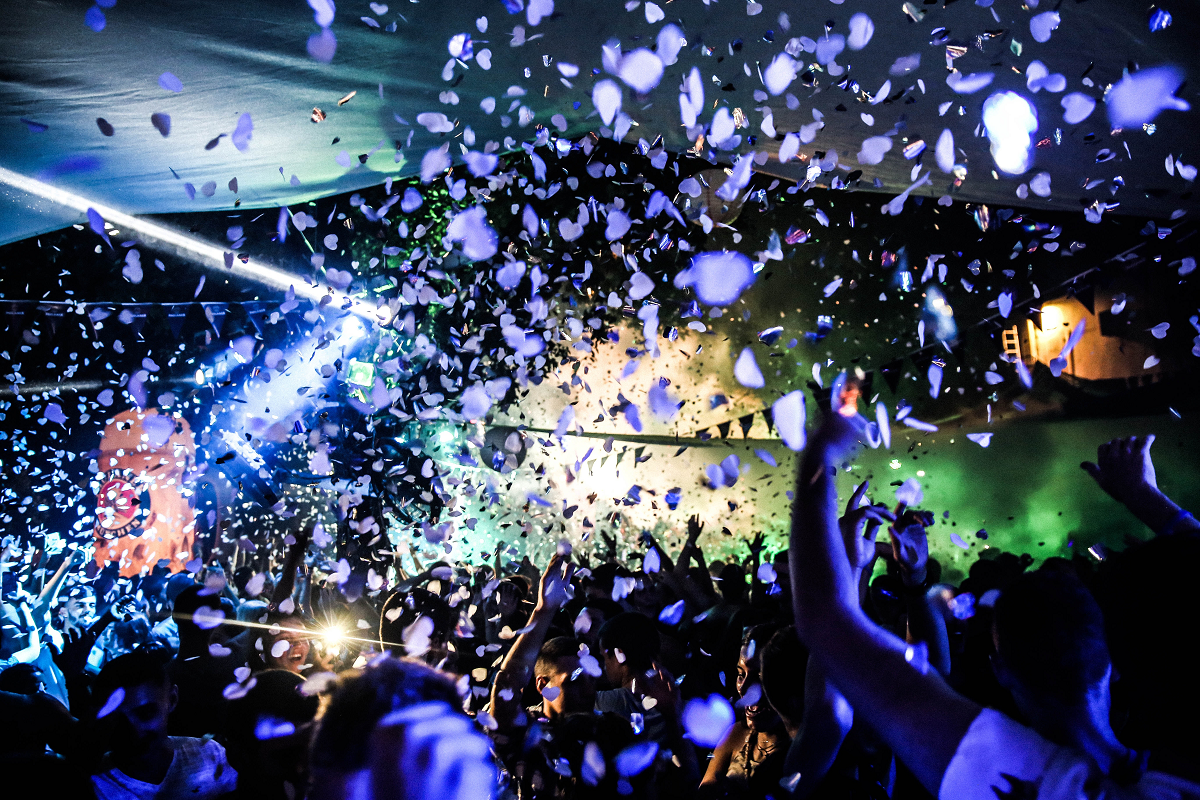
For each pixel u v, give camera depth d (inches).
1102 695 48.0
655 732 103.2
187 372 401.7
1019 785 37.8
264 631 141.9
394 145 197.9
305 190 229.9
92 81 135.3
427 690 50.4
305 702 85.2
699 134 107.7
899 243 313.4
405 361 192.4
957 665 102.3
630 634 107.3
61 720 97.7
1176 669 39.3
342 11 119.8
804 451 46.8
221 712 124.0
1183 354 247.4
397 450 211.8
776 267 378.3
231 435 268.1
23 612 172.6
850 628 42.3
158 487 322.7
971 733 38.9
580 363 216.5
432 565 174.9
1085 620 48.8
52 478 370.0
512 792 74.7
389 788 46.7
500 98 171.5
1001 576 128.6
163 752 88.8
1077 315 262.7
